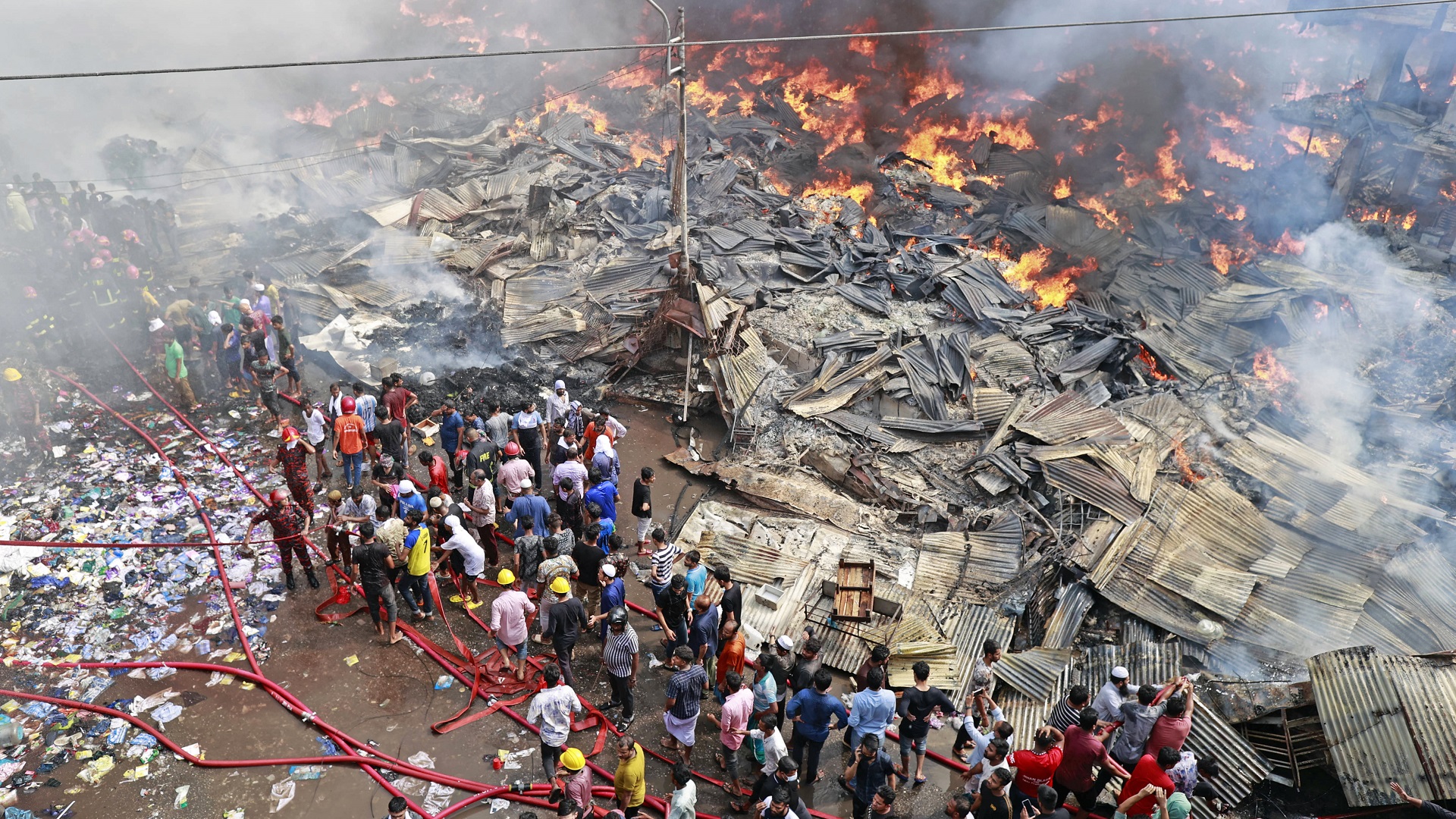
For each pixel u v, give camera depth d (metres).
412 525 12.42
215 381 18.64
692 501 16.16
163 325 18.30
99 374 18.48
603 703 11.98
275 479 15.98
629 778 9.66
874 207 24.89
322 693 11.82
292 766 10.79
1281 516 14.51
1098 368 18.27
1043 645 13.01
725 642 11.23
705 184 24.94
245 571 13.67
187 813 10.15
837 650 12.85
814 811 10.77
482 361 19.59
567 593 11.30
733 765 10.76
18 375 15.61
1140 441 15.86
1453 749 10.12
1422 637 12.70
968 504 15.62
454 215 24.11
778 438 17.16
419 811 10.27
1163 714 10.08
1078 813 10.29
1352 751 10.41
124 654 12.14
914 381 17.62
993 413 17.00
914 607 13.60
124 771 10.58
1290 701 11.22
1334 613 12.96
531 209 23.75
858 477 16.12
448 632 12.97
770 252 21.84
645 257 21.73
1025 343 18.78
